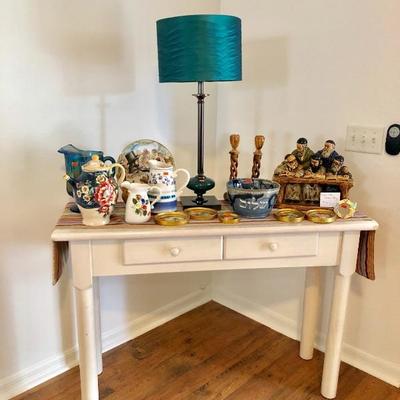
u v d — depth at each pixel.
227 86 2.02
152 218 1.36
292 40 1.74
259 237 1.35
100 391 1.65
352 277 1.76
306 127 1.77
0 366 1.57
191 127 2.00
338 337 1.54
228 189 1.43
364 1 1.52
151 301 2.05
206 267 1.36
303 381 1.72
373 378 1.74
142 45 1.72
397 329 1.67
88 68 1.58
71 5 1.49
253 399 1.62
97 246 1.28
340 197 1.48
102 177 1.28
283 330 2.05
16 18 1.37
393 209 1.59
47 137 1.52
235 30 1.36
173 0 1.78
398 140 1.52
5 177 1.45
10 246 1.51
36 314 1.63
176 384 1.69
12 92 1.41
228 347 1.94
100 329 1.76
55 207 1.59
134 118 1.77
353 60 1.59
